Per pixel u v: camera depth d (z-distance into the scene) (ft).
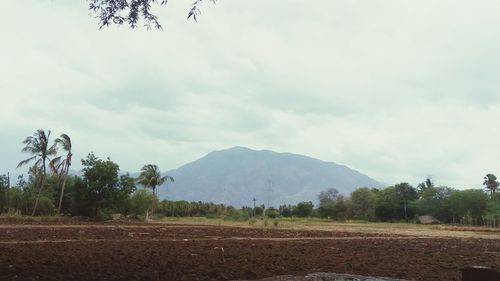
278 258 59.62
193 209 378.94
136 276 38.55
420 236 144.05
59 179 225.35
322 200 532.32
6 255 51.88
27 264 43.80
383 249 82.64
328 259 60.49
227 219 306.76
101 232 110.11
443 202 399.85
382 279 37.17
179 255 58.54
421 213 406.00
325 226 237.25
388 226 273.75
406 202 421.18
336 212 427.33
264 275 42.52
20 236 88.99
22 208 208.64
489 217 342.85
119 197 198.29
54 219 181.06
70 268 42.11
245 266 48.98
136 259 52.03
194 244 80.23
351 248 82.94
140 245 74.43
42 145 207.82
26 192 214.07
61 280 35.32
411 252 77.46
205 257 57.06
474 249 88.69
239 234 122.52
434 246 95.45
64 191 226.38
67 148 213.25
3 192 205.57
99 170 196.03
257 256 61.41
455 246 97.40
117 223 174.29
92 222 174.60
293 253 68.49
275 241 97.25
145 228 138.21
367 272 46.93
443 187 425.28
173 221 250.16
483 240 126.41
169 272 41.65
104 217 194.70
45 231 107.24
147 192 253.65
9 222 150.61
